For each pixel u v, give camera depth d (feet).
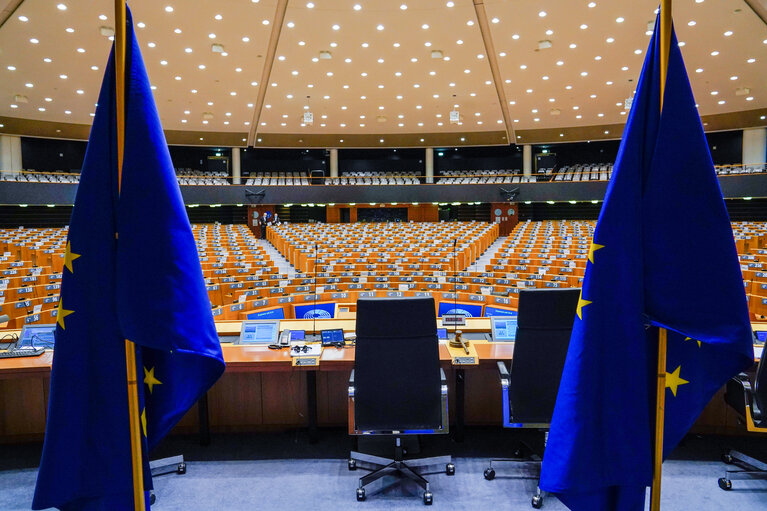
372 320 8.19
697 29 35.81
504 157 88.38
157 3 31.60
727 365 4.54
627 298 4.33
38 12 32.19
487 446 11.20
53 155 76.59
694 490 9.27
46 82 46.65
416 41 38.55
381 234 59.52
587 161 85.35
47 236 53.83
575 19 34.53
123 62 4.05
